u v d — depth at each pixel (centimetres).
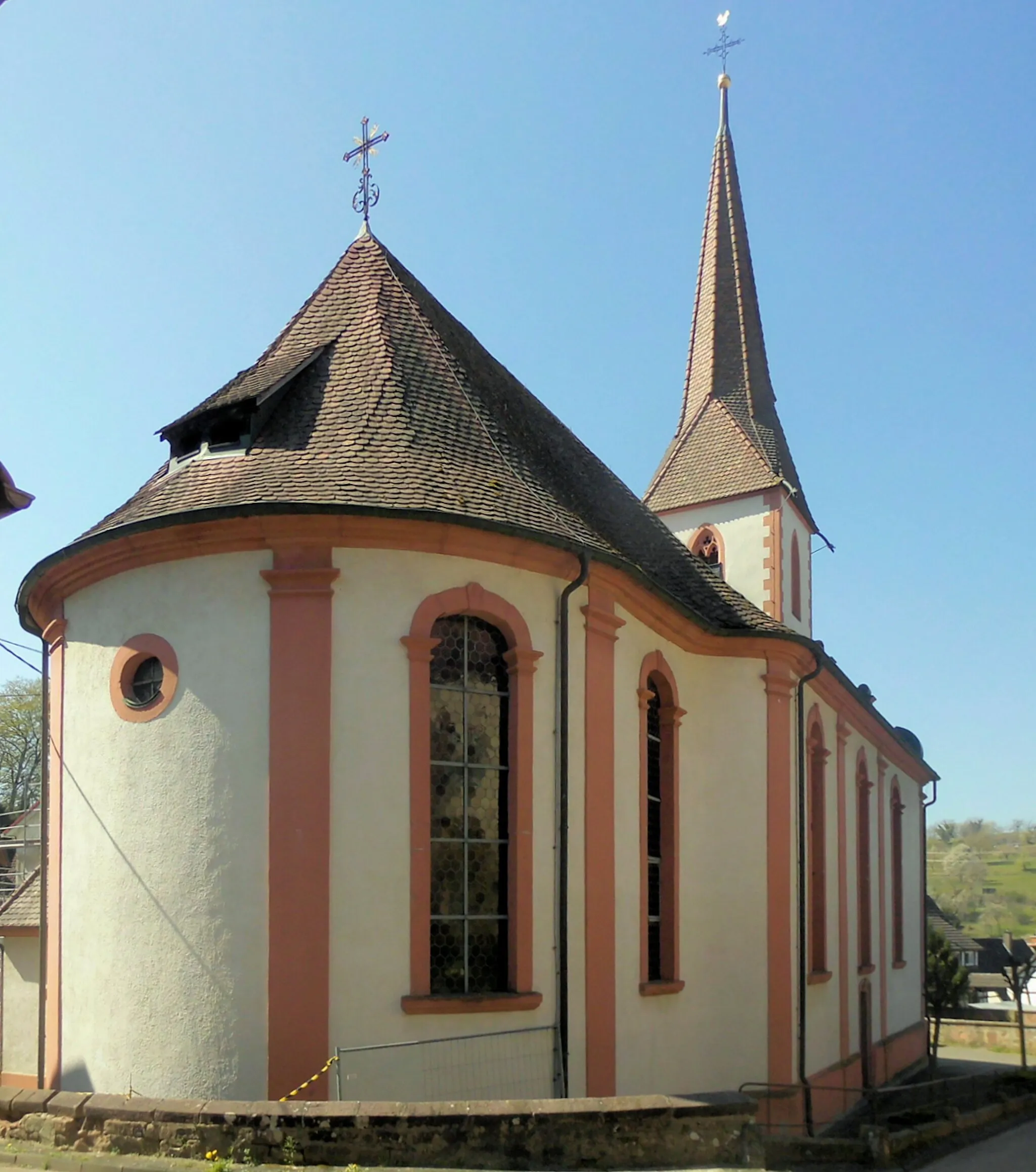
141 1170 1138
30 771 4656
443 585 1574
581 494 2230
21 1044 2167
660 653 2002
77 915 1606
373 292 1931
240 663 1523
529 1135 1188
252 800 1491
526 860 1598
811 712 2512
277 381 1716
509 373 2470
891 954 3353
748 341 3403
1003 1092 2741
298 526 1514
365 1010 1454
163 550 1568
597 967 1686
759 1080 2070
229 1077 1441
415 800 1516
